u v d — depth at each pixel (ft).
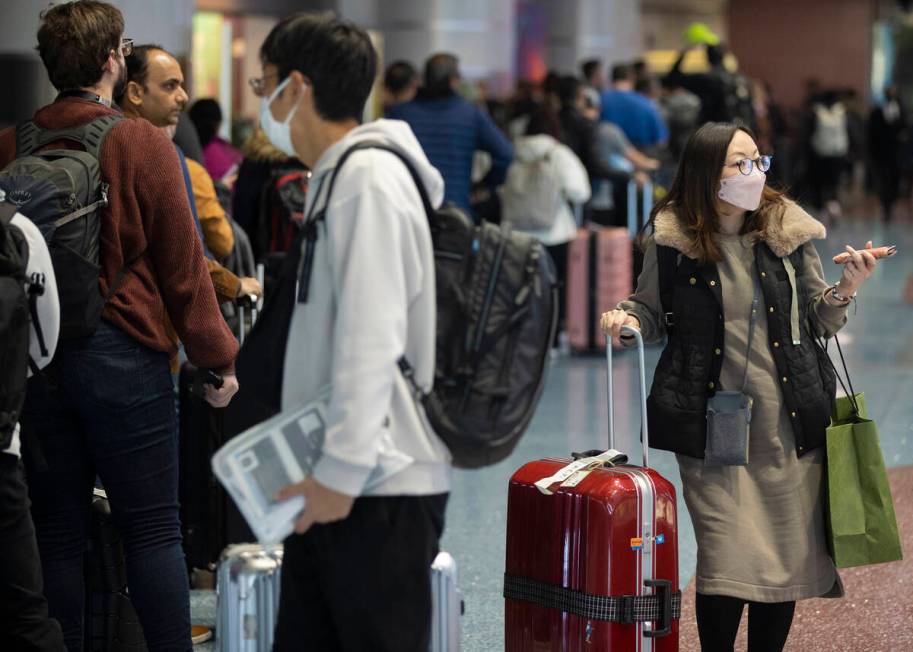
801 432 11.71
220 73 43.42
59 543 11.46
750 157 11.58
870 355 31.65
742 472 11.78
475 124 27.40
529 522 11.54
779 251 11.67
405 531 8.87
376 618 8.90
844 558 11.66
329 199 8.64
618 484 11.03
